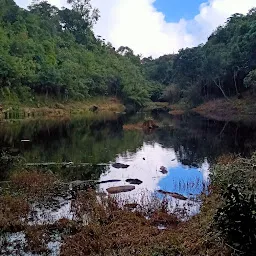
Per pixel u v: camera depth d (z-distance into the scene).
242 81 53.16
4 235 8.62
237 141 24.56
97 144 24.08
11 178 13.89
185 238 7.50
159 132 31.05
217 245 6.69
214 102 56.25
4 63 45.50
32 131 30.84
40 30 70.38
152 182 13.99
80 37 86.44
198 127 34.53
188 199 11.57
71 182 13.84
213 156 19.30
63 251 7.54
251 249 6.16
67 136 28.03
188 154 20.16
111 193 12.26
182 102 66.56
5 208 9.91
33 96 52.03
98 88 67.06
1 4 67.19
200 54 64.38
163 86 83.44
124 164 17.25
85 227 8.59
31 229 8.73
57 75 54.34
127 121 42.16
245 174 7.25
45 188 12.66
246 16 70.06
